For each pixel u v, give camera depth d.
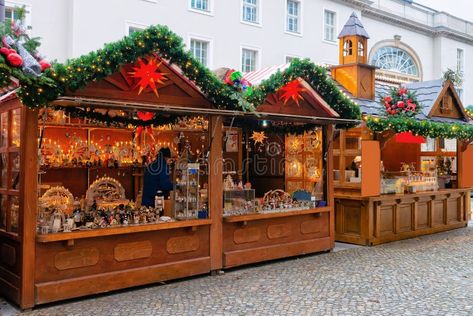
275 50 21.81
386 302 6.04
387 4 27.62
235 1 20.23
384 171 12.17
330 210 9.44
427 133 10.60
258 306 5.88
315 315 5.55
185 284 6.97
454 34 30.72
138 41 6.27
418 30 29.42
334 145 10.67
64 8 15.37
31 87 5.43
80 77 5.77
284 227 8.63
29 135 5.89
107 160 10.53
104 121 8.77
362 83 11.60
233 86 7.30
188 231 7.29
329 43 24.20
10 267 6.18
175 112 6.72
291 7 22.88
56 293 5.96
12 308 5.87
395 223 10.82
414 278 7.25
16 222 6.07
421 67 29.67
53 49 15.12
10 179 6.29
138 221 6.88
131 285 6.62
